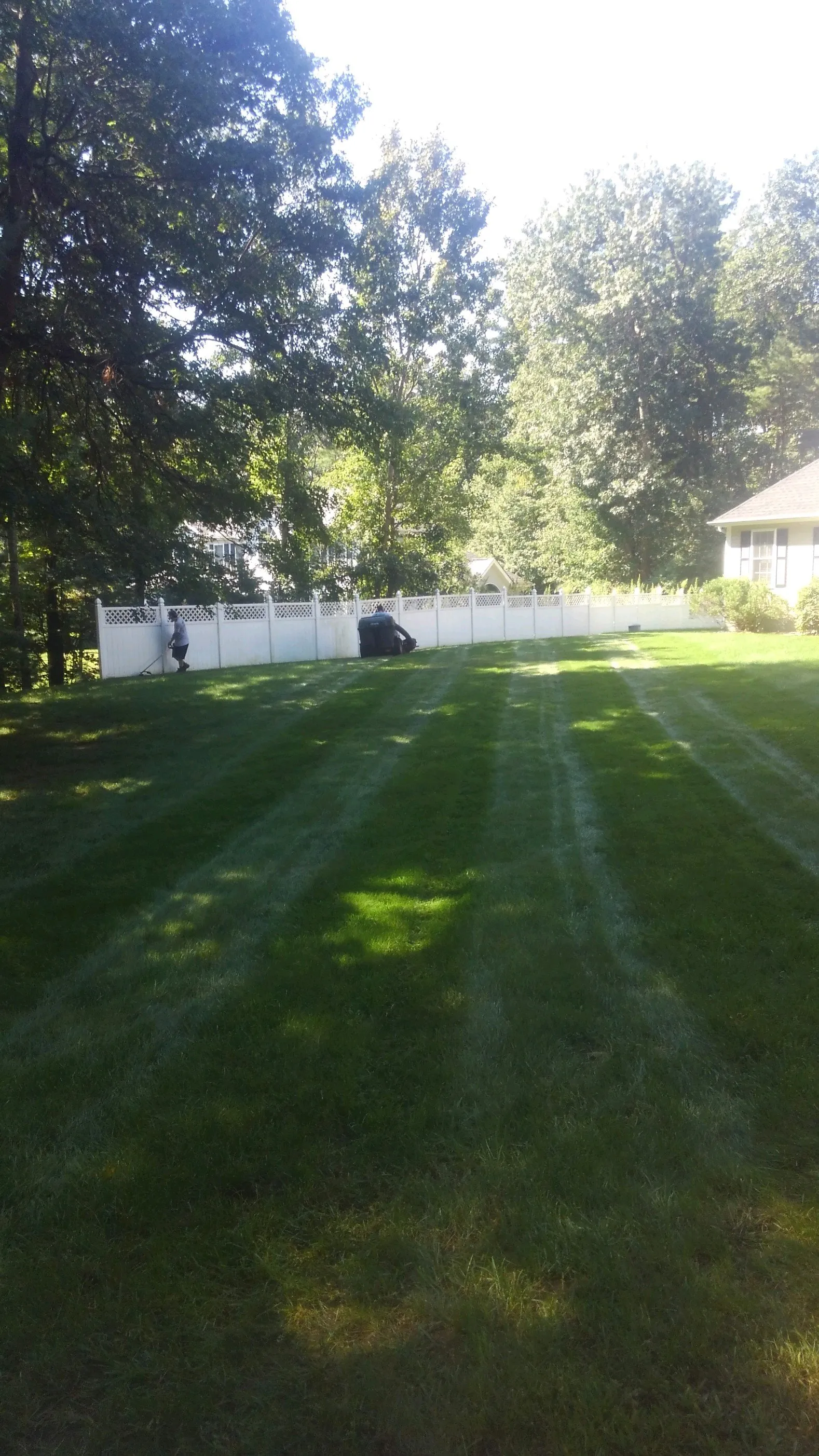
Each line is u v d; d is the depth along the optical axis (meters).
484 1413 1.99
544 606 29.69
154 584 15.01
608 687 13.78
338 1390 2.09
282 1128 3.07
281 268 11.66
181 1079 3.41
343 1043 3.61
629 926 4.70
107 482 12.45
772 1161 2.80
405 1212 2.63
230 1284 2.42
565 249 35.12
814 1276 2.33
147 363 10.88
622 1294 2.28
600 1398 2.01
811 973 4.05
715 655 17.55
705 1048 3.48
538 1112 3.10
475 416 30.95
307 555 19.31
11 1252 2.55
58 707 13.20
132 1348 2.23
